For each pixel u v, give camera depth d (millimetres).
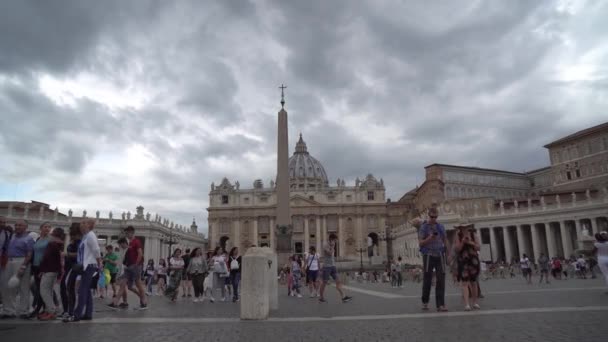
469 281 10312
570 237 56125
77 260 10016
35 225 57531
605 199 50000
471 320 8492
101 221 69938
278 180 30641
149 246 73750
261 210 118312
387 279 38625
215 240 118000
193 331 7980
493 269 37719
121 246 13742
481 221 62656
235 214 118438
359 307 11938
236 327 8445
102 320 9656
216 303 15258
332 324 8586
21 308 10719
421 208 101250
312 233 118250
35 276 10609
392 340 6758
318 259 17953
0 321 9711
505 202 64312
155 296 20000
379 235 112125
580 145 75875
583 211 51969
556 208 54750
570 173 77438
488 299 12680
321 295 14609
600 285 18031
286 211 30250
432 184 90750
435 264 10562
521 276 38281
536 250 57031
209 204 120688
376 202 118750
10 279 10344
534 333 6949
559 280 27328
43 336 7590
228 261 17906
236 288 16484
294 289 19250
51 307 9992
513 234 67312
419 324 8227
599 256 13656
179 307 13398
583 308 9648
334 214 118750
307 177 152500
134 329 8273
